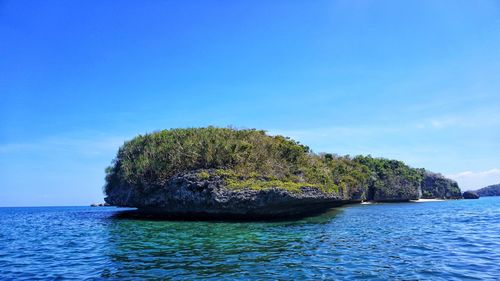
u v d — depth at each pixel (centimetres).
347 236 2061
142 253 1526
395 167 9194
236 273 1167
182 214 3184
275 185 2881
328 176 4128
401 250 1588
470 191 12206
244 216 2984
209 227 2467
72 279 1134
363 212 4541
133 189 3438
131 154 3678
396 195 8325
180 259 1389
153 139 3566
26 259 1491
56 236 2242
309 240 1884
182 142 3369
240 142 3262
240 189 2820
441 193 10712
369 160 8612
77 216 4312
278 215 3175
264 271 1192
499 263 1315
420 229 2462
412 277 1117
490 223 2886
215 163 3130
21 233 2498
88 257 1485
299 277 1116
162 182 3167
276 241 1844
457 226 2670
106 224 2878
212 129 3569
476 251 1564
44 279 1148
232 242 1806
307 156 4175
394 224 2833
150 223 2806
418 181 9256
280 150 3619
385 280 1084
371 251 1561
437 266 1268
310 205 3450
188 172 3070
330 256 1445
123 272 1198
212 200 2825
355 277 1117
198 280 1088
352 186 5638
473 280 1080
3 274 1230
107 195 4097
